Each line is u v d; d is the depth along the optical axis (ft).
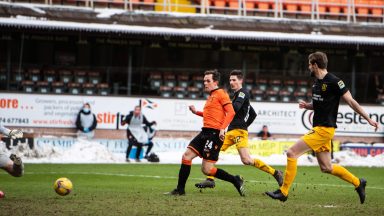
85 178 126.31
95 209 75.36
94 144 184.65
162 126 208.74
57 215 70.49
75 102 204.54
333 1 245.04
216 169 92.89
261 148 193.26
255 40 215.51
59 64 216.95
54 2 226.17
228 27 216.54
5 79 212.02
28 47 215.10
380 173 157.28
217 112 90.94
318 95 81.71
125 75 219.20
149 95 217.15
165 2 222.28
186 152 92.32
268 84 226.58
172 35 210.79
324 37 217.77
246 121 103.65
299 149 82.58
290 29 220.23
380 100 225.97
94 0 224.12
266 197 93.40
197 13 226.79
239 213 73.67
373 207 83.15
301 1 241.55
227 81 223.71
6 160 84.58
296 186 115.85
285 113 214.90
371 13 245.86
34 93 203.10
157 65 222.48
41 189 102.47
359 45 221.05
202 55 225.35
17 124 202.59
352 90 228.02
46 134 202.28
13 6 209.77
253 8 237.86
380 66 231.91
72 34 209.36
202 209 76.38
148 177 130.62
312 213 75.00
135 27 209.56
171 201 84.17
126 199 86.33
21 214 70.95
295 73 228.43
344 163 188.03
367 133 216.74
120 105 206.08
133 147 186.91
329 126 81.71
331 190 109.19
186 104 210.38
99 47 219.00
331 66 229.66
